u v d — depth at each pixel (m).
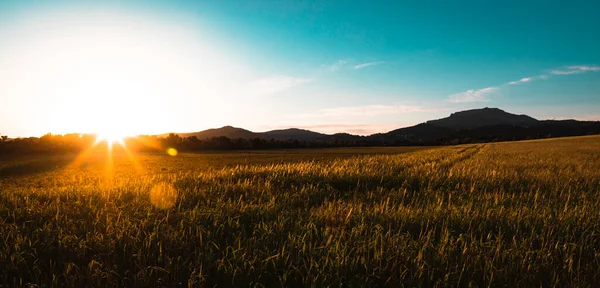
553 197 7.80
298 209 6.11
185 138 143.75
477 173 12.02
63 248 4.13
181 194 7.48
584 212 5.70
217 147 138.12
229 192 8.07
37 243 4.35
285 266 3.67
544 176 11.20
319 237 4.52
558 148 42.94
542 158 23.48
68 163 65.88
